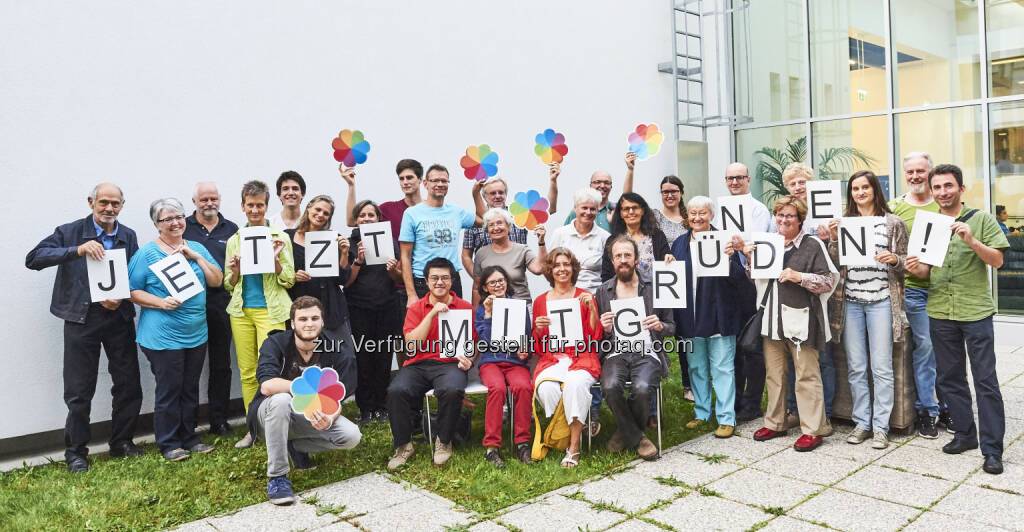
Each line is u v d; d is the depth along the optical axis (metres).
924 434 4.28
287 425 3.56
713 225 4.67
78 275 4.03
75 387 4.05
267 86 5.43
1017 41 7.03
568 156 7.57
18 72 4.39
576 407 3.91
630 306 4.13
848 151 8.20
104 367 4.81
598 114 7.89
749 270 4.18
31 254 3.99
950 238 3.69
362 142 5.05
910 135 7.75
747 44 8.94
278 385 3.59
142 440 4.79
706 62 9.15
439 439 4.04
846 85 8.18
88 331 4.04
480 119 6.75
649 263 4.63
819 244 4.11
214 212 4.70
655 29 8.61
